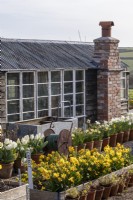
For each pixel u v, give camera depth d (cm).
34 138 1192
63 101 1703
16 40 1711
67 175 885
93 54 1909
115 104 1898
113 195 973
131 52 4147
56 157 1015
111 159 1039
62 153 1185
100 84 1859
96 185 947
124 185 1005
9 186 912
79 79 1786
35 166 988
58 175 868
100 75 1856
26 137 1176
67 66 1702
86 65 1803
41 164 956
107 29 1919
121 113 1988
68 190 862
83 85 1800
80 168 941
